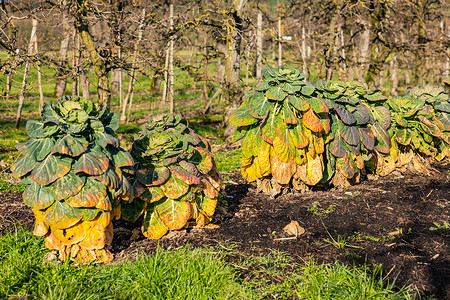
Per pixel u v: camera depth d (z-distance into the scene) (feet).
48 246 11.41
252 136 16.66
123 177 11.74
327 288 9.91
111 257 11.75
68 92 84.79
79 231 11.21
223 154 31.37
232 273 10.81
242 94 40.86
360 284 9.92
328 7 50.60
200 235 13.47
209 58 43.16
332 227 14.05
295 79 16.21
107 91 31.63
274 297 9.96
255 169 17.07
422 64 66.28
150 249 12.48
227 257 11.88
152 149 12.75
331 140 17.31
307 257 11.87
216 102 81.61
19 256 11.73
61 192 10.65
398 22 61.16
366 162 19.48
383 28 54.60
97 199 10.88
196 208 13.62
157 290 10.03
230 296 9.85
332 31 48.73
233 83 40.24
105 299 9.78
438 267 11.10
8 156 30.60
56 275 10.60
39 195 10.78
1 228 14.48
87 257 11.44
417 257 11.72
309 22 54.24
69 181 10.75
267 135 15.79
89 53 30.71
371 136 17.84
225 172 24.39
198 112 67.26
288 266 11.36
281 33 47.91
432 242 12.65
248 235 13.47
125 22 30.96
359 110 17.52
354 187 18.42
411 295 9.82
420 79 67.26
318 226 14.16
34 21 31.81
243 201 17.35
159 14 42.16
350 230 13.76
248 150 16.81
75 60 30.73
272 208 16.15
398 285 10.28
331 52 48.78
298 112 16.26
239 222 14.74
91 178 11.05
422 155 21.62
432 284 10.29
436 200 16.34
